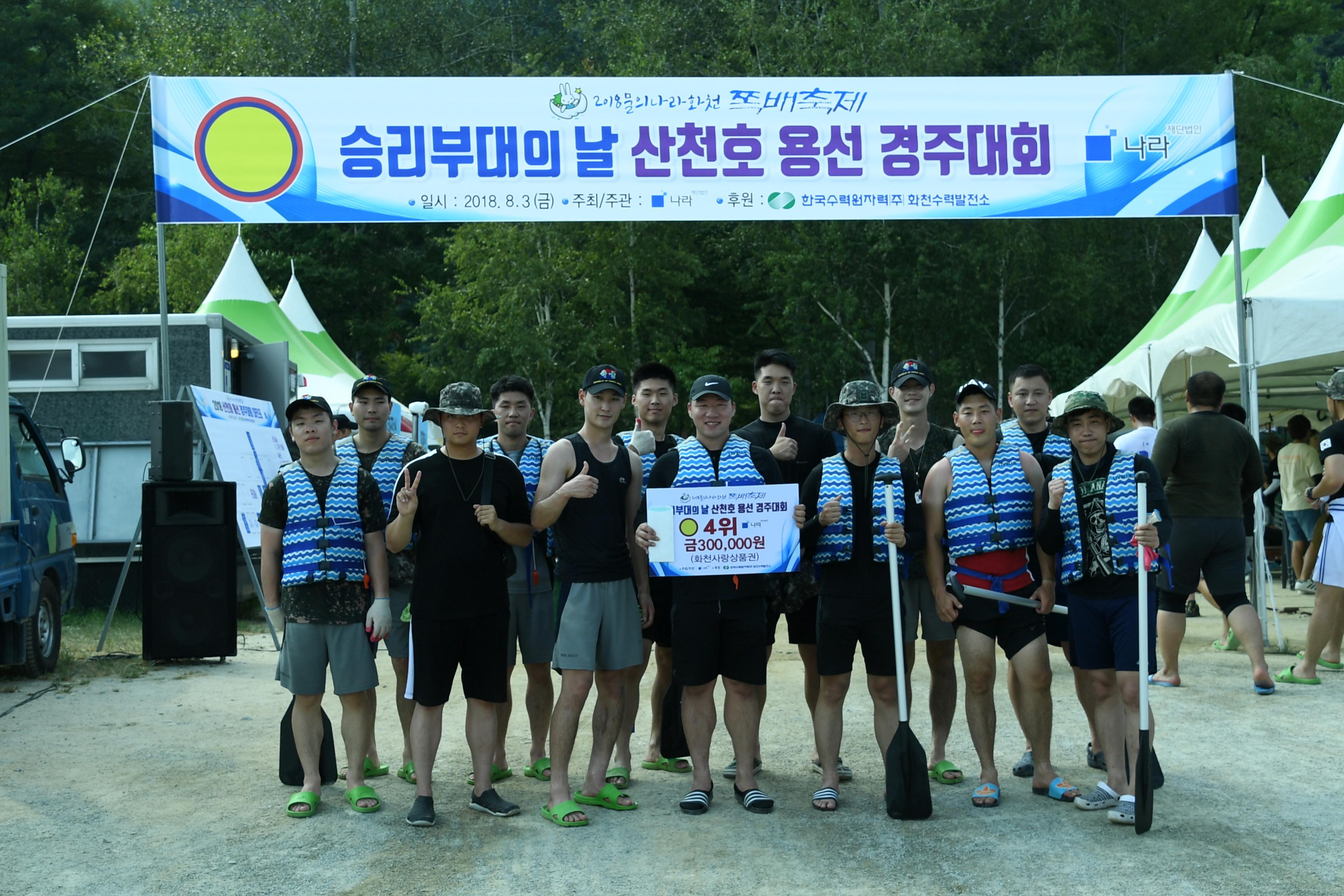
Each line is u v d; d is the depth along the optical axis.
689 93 8.37
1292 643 8.96
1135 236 30.61
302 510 4.95
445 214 8.29
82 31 40.28
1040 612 4.93
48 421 12.11
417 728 4.81
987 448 4.95
